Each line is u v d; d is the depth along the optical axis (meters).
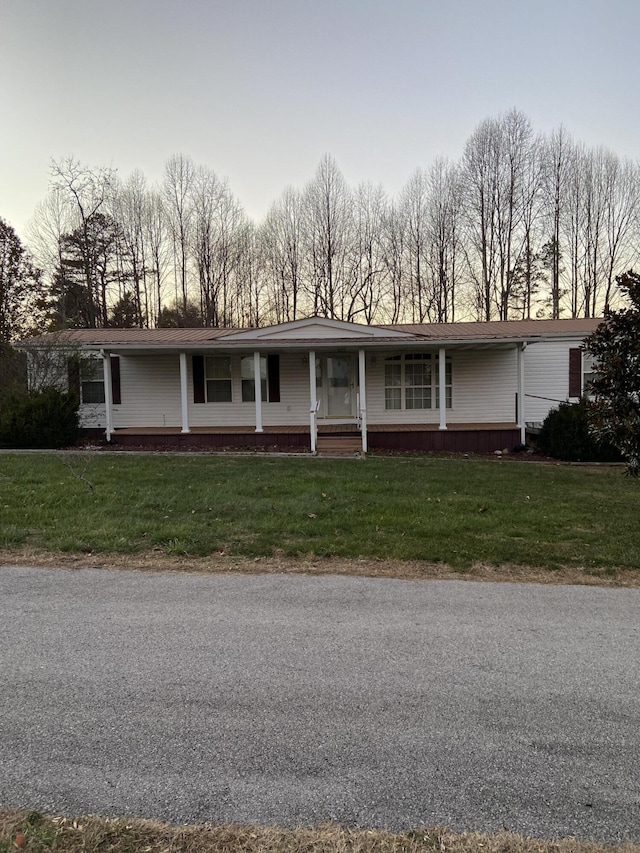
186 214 32.38
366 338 12.97
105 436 13.91
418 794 1.85
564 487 8.26
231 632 3.20
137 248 31.77
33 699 2.45
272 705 2.42
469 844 1.63
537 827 1.71
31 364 13.87
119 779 1.91
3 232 27.66
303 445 13.01
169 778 1.92
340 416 14.88
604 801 1.83
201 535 5.12
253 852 1.58
